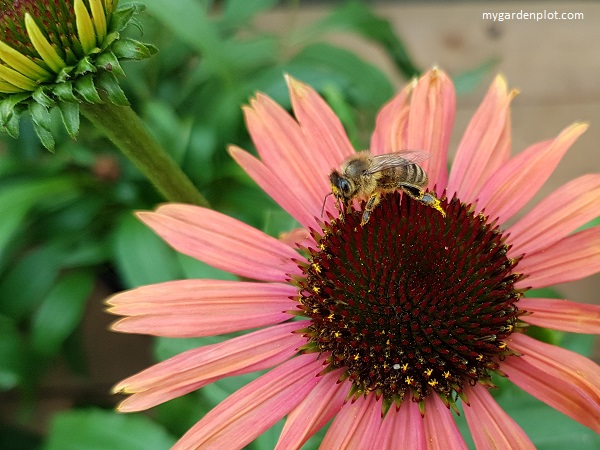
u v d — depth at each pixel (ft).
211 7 1.08
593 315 0.48
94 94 0.48
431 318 0.48
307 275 0.51
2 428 0.87
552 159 0.53
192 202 0.55
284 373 0.50
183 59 0.92
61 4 0.48
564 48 1.07
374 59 1.10
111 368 0.93
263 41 0.88
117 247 0.79
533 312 0.49
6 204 0.78
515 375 0.48
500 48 1.08
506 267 0.50
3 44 0.47
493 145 0.54
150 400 0.48
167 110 0.81
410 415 0.48
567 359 0.48
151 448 0.67
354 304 0.49
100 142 0.85
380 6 1.14
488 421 0.48
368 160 0.51
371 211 0.50
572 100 1.02
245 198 0.82
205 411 0.70
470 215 0.50
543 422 0.59
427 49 1.09
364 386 0.49
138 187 0.84
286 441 0.48
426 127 0.55
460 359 0.48
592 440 0.58
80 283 0.82
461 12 1.12
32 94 0.48
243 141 0.84
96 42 0.48
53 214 0.85
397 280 0.49
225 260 0.52
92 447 0.68
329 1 1.15
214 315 0.50
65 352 0.86
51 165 0.85
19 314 0.83
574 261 0.50
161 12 0.77
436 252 0.49
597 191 0.51
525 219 0.52
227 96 0.82
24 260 0.83
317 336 0.50
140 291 0.50
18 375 0.78
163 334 0.49
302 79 0.85
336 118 0.55
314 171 0.54
